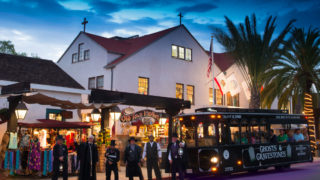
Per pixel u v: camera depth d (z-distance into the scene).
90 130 22.00
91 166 11.17
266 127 15.97
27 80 21.47
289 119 17.08
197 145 13.82
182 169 12.46
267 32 25.83
